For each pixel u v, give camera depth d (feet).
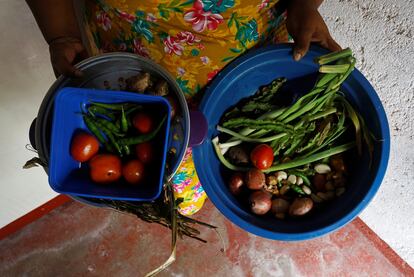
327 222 2.71
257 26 2.68
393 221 4.57
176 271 5.02
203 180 2.76
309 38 2.68
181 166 3.58
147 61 2.45
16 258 5.16
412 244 4.55
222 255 5.05
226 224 5.15
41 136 2.35
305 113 3.08
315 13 2.70
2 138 3.90
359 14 3.65
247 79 2.99
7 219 4.95
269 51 2.80
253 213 2.97
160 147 2.39
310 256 4.99
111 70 2.54
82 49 2.66
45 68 3.76
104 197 2.17
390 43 3.54
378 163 2.67
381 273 4.85
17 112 3.85
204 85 3.06
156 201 2.38
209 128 3.04
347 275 4.89
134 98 2.28
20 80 3.65
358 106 2.90
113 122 2.52
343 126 3.03
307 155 3.08
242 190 3.08
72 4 2.66
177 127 2.53
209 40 2.60
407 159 3.99
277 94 3.18
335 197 2.97
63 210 5.29
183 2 2.27
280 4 2.74
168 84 2.53
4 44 3.38
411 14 3.25
